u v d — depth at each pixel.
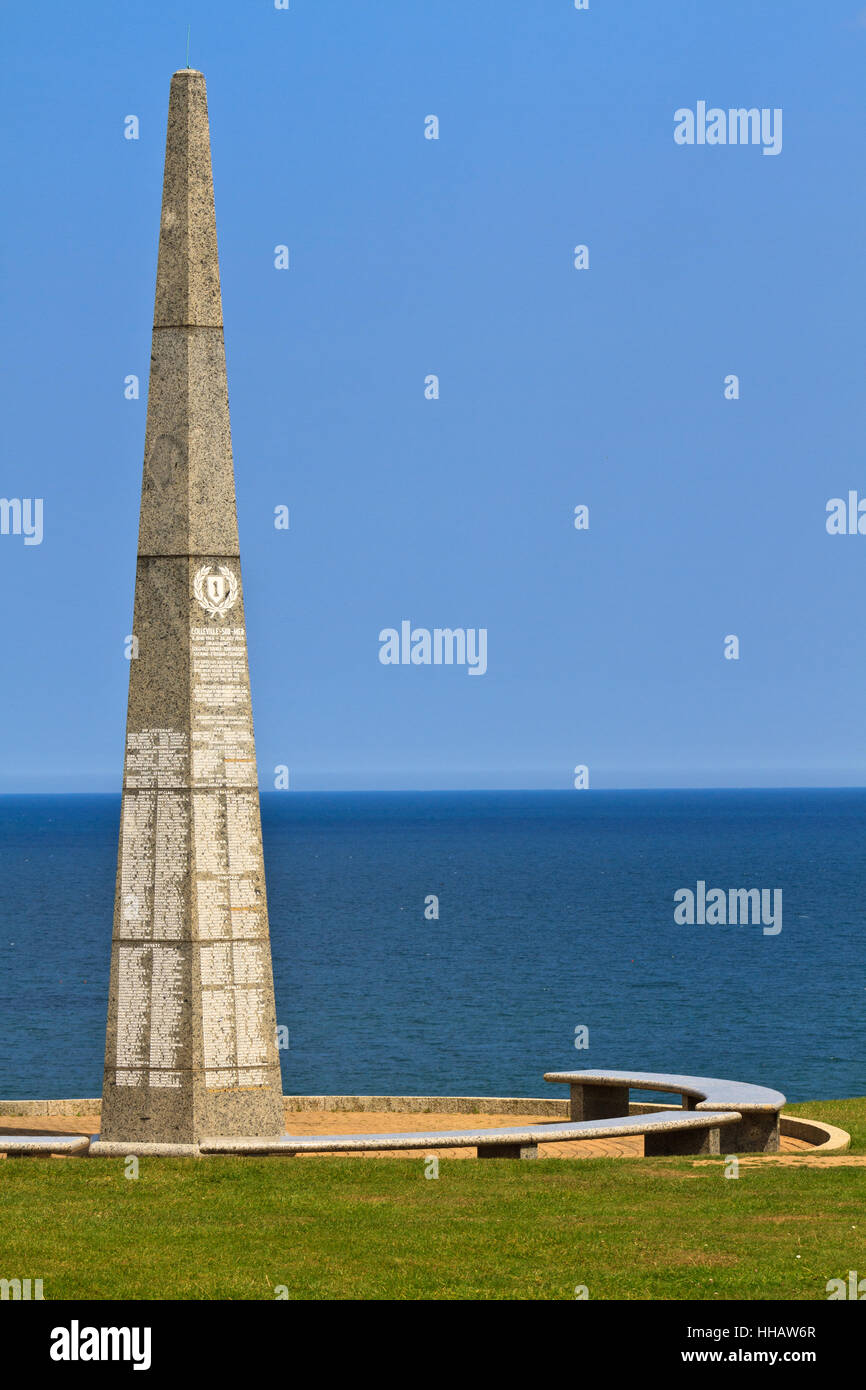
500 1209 13.82
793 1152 17.73
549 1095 39.66
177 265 17.30
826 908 105.56
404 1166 15.65
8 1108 21.61
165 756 17.00
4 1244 12.70
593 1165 15.96
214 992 16.86
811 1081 42.88
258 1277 11.85
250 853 17.12
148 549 17.22
